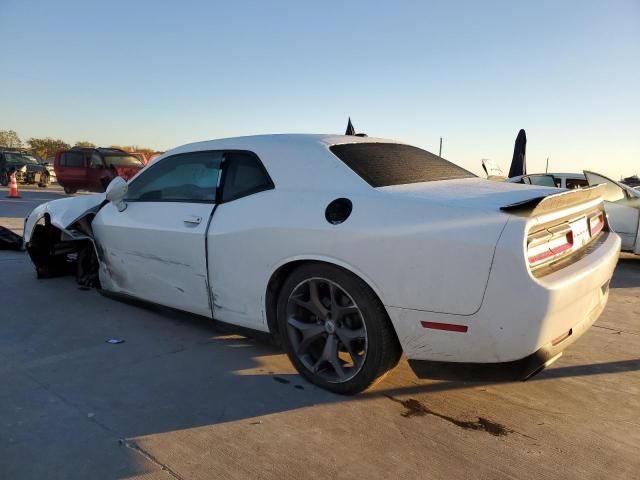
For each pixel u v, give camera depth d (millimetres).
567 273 2615
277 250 3129
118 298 4652
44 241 5590
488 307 2480
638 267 8023
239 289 3414
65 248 5664
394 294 2693
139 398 2998
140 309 4699
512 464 2441
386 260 2699
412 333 2701
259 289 3301
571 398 3158
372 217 2793
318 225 2943
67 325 4238
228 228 3402
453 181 3307
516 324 2451
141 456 2426
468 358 2619
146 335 4047
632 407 3059
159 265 3967
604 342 4211
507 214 2512
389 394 3129
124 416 2785
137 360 3557
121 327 4215
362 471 2357
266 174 3385
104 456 2418
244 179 3512
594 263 2826
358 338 2928
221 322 3643
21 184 26188
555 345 2625
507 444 2617
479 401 3078
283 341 3252
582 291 2654
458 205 2643
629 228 8172
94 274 5180
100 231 4535
